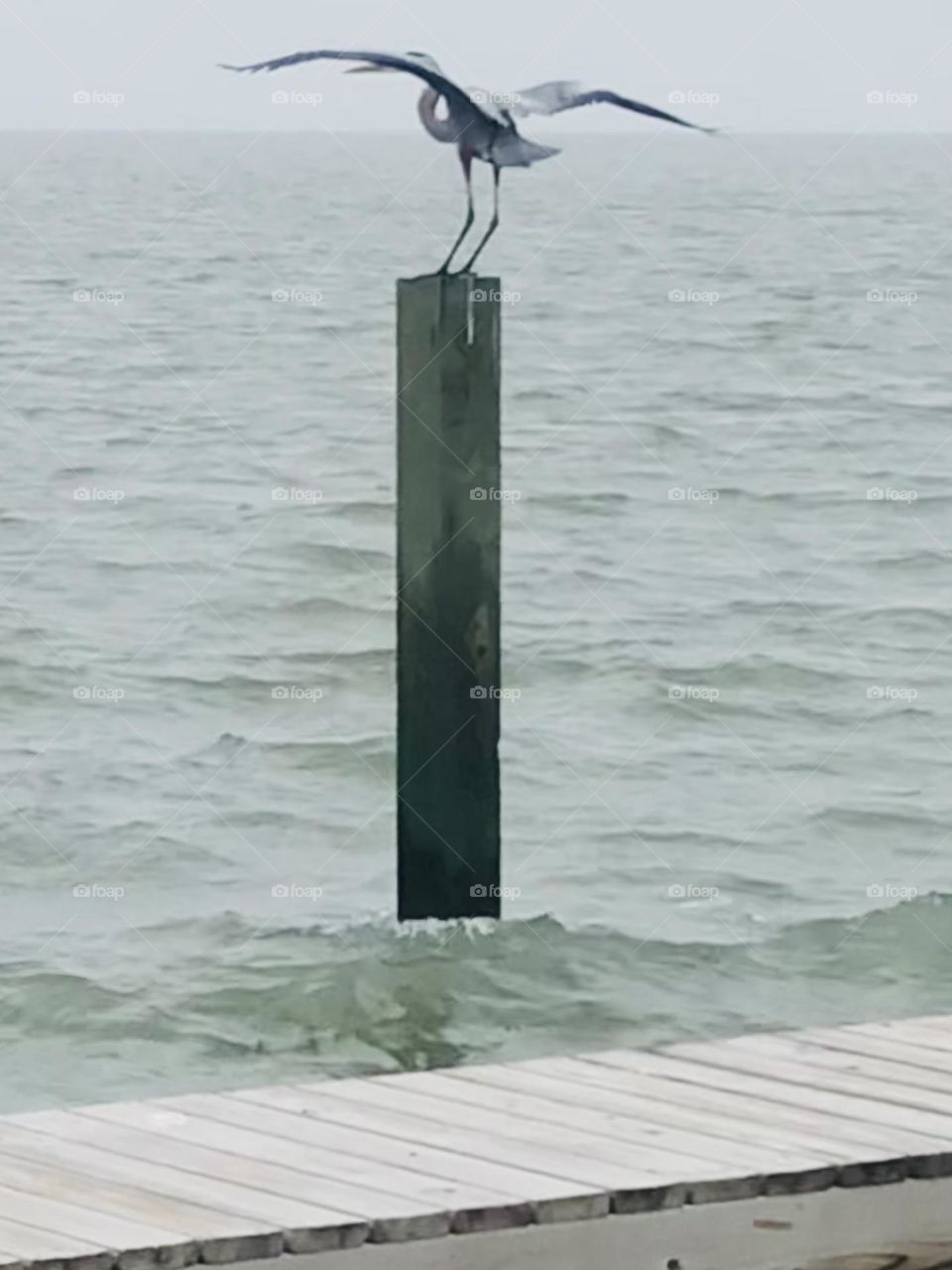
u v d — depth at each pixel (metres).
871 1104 3.92
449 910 6.22
